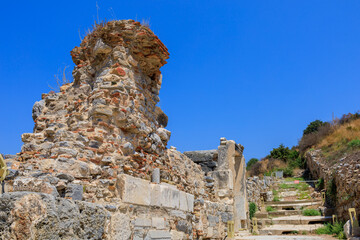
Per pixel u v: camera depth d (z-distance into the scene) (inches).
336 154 765.9
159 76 318.0
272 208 685.9
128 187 223.3
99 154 232.8
